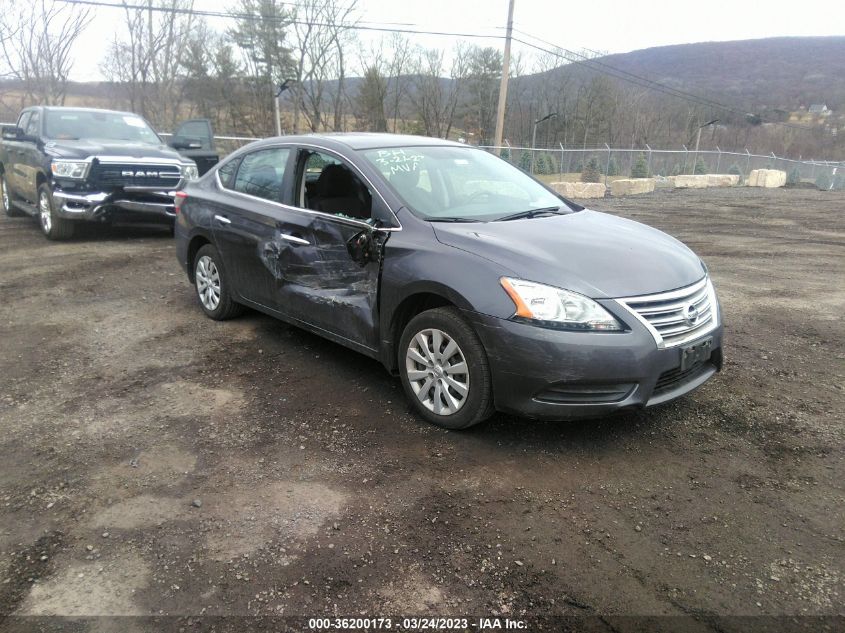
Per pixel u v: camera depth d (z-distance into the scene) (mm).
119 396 4164
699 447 3545
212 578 2514
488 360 3367
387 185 4062
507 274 3334
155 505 2980
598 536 2781
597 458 3418
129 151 9273
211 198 5445
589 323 3172
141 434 3656
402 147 4617
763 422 3846
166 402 4078
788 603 2391
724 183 31297
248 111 46125
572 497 3064
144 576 2523
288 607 2371
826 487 3160
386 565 2592
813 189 32812
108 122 10547
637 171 31219
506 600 2410
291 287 4590
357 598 2416
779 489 3143
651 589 2469
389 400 4113
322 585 2480
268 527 2826
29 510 2934
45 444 3529
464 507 2979
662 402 3377
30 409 3961
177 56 29344
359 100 50562
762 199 23078
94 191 8875
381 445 3541
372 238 3926
